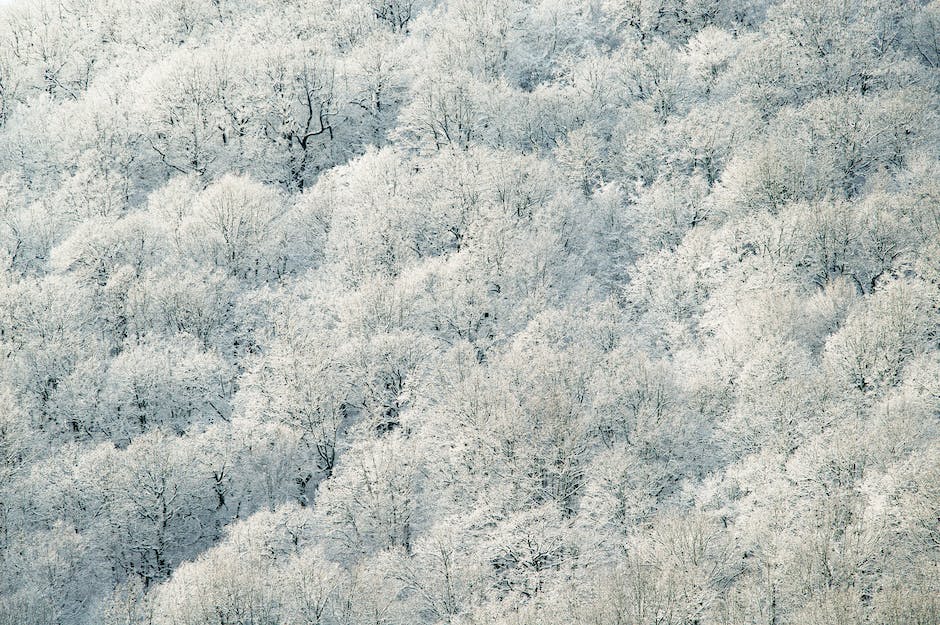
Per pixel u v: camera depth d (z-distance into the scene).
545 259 69.31
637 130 84.06
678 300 65.50
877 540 43.06
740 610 41.47
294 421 57.62
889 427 48.72
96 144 86.56
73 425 60.50
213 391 61.84
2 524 52.78
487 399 54.16
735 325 59.16
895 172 74.31
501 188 76.94
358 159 86.12
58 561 50.09
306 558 47.09
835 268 65.25
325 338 62.88
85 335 64.62
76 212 78.44
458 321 65.12
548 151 89.62
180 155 89.19
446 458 54.41
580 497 51.56
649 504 48.78
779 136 76.88
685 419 53.59
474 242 69.94
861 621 38.62
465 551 48.09
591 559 46.47
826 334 60.41
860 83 87.88
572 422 51.78
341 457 56.62
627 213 75.50
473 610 44.78
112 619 46.19
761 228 65.19
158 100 89.56
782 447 51.06
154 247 72.38
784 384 53.25
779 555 42.84
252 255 73.94
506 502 49.72
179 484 54.28
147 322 65.75
